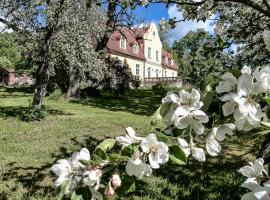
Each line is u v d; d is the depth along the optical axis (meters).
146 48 53.28
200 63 4.40
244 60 4.61
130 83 29.69
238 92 1.20
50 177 6.58
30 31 13.24
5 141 9.77
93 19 14.09
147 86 44.38
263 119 1.26
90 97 23.98
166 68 59.25
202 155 1.28
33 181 6.34
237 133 1.43
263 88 1.19
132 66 50.12
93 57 15.20
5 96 24.69
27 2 12.55
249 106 1.20
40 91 14.10
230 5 4.62
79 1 12.98
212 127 1.34
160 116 1.33
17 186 6.05
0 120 13.34
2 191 5.82
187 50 4.58
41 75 14.12
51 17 12.79
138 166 1.24
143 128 11.98
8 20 13.01
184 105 1.29
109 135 10.88
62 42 13.83
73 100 22.05
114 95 26.41
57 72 22.22
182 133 1.33
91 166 1.27
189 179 6.45
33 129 11.63
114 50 46.31
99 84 25.12
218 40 3.81
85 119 14.02
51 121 13.30
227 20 4.67
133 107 19.62
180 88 1.40
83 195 1.26
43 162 7.64
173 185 6.12
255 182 1.18
